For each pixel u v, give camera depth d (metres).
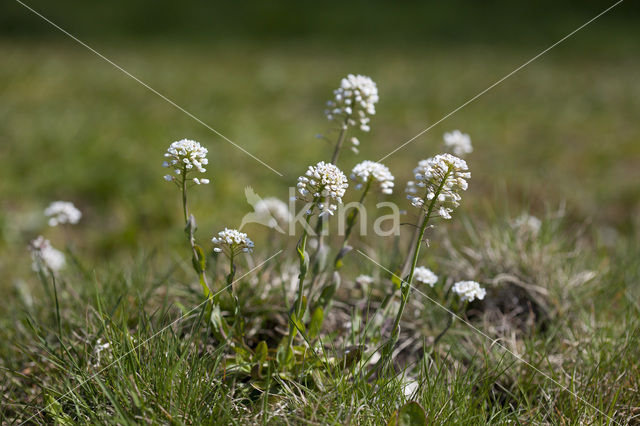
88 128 8.17
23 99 9.96
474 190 6.21
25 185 6.12
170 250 4.80
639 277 3.62
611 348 2.87
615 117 9.62
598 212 5.64
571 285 3.37
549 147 7.95
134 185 6.04
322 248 2.64
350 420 2.22
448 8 21.19
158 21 19.33
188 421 2.22
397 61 14.53
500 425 2.37
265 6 20.94
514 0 21.86
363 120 2.73
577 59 15.09
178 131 8.17
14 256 4.75
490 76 12.98
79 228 5.37
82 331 2.82
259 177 6.46
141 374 2.34
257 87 11.59
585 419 2.47
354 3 21.64
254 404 2.43
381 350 2.68
